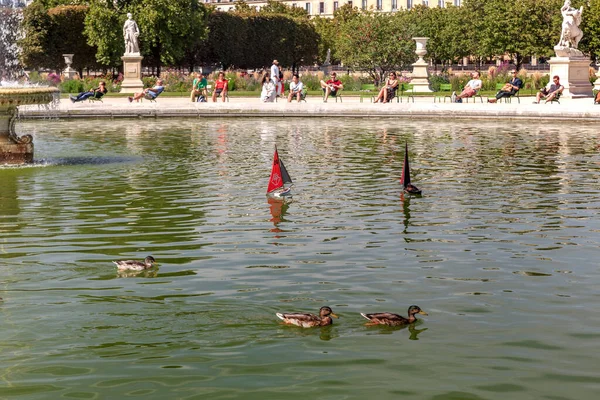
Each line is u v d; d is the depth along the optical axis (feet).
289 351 31.76
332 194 63.36
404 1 462.60
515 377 29.45
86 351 31.91
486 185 66.80
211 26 300.81
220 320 35.04
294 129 111.04
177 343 32.63
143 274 41.83
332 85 150.41
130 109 129.29
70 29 255.50
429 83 186.29
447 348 32.01
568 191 63.87
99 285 40.01
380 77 218.59
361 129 110.32
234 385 28.91
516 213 55.98
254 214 56.18
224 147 92.12
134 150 90.07
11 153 79.51
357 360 30.91
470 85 150.51
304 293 38.55
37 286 39.93
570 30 152.05
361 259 44.42
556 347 32.09
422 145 92.38
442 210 57.16
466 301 37.42
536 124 114.42
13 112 79.66
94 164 79.71
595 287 39.45
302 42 344.08
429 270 42.32
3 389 28.76
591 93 153.69
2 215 56.39
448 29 320.09
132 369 30.27
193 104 135.03
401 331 33.76
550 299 37.73
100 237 49.80
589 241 48.11
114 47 245.86
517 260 44.16
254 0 504.02
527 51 273.54
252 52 324.39
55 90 81.51
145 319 35.22
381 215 55.62
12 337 33.32
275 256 45.09
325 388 28.63
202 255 45.39
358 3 475.72
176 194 63.67
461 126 113.19
